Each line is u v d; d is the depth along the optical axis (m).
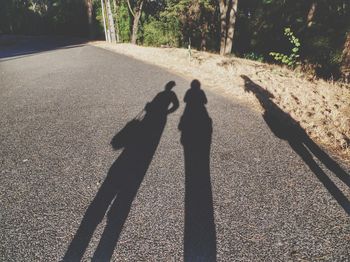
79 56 15.09
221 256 2.71
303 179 3.82
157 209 3.33
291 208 3.30
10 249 2.83
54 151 4.73
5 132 5.55
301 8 16.94
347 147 4.61
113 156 4.52
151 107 6.61
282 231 2.98
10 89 8.75
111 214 3.27
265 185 3.71
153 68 10.82
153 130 5.42
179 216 3.21
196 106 6.59
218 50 22.89
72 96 7.70
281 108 6.35
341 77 9.45
